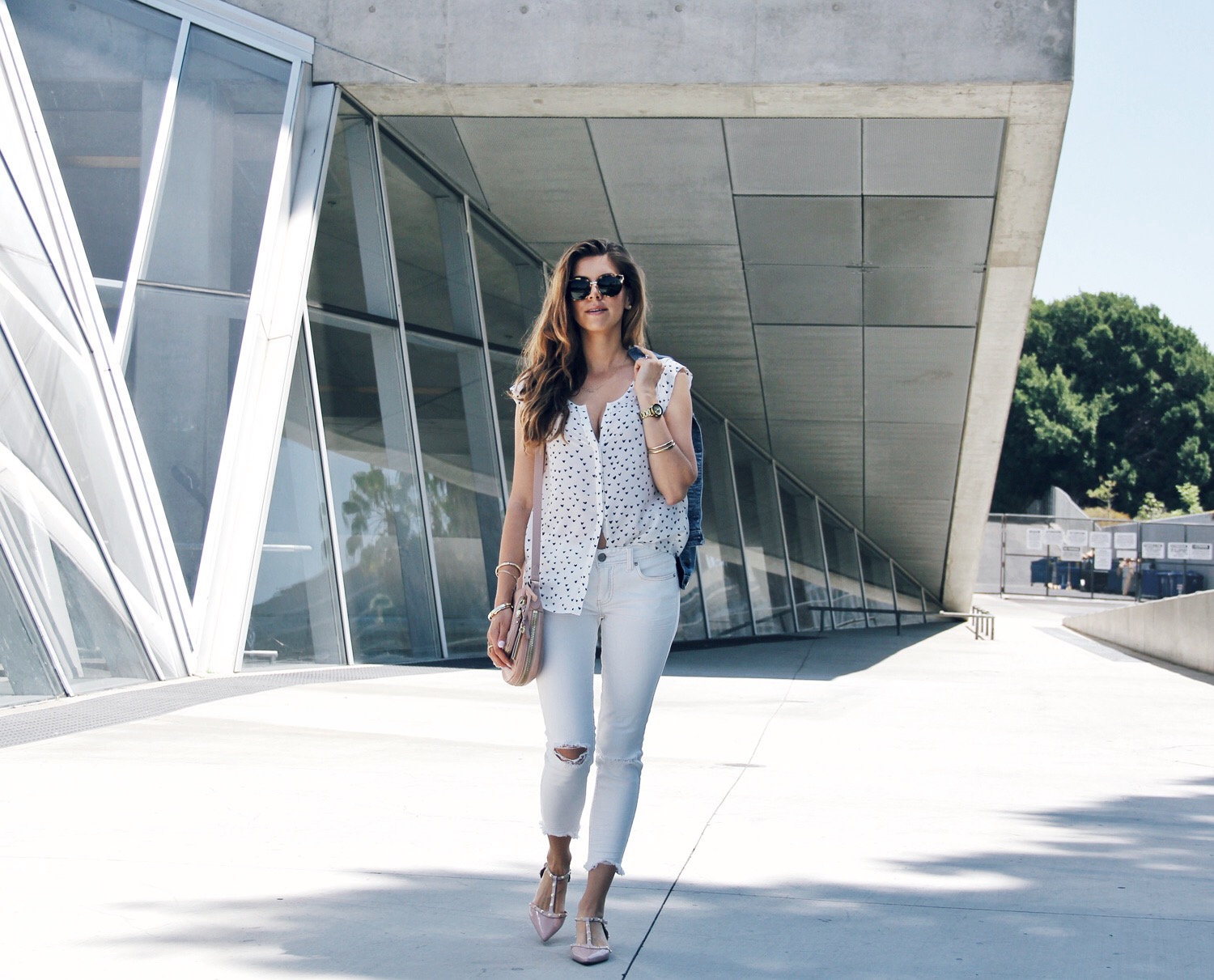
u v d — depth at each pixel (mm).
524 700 8711
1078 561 43000
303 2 12133
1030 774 5953
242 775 5117
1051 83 11562
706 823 4469
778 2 11820
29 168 9883
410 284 13664
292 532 10875
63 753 5520
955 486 22281
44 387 8633
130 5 11062
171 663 9094
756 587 21266
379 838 4020
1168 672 13133
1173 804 5156
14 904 3143
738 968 2807
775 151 13117
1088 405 67438
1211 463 67375
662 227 14812
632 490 3016
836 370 18078
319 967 2719
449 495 13734
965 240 14375
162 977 2621
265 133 11609
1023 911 3352
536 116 12852
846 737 7203
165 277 10438
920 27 11680
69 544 8141
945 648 17406
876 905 3389
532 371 3127
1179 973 2826
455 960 2807
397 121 13203
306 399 11359
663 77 11906
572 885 3525
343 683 9469
